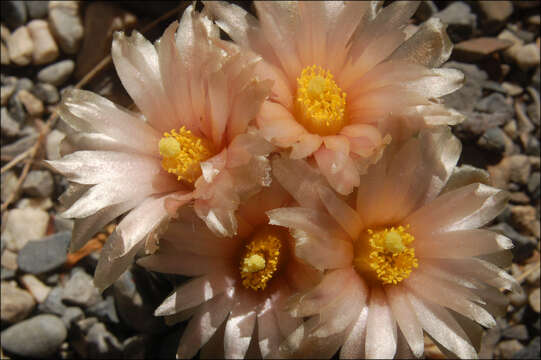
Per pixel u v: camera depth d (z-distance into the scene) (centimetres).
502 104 28
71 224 28
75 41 28
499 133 28
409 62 23
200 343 23
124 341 26
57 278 27
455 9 28
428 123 23
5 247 28
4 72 29
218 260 23
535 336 27
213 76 22
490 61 29
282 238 23
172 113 23
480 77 28
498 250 23
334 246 22
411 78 22
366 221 23
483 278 23
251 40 23
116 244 22
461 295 23
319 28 23
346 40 23
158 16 29
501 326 27
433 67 23
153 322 26
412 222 23
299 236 22
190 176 23
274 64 23
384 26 23
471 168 24
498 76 29
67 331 27
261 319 23
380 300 23
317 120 23
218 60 22
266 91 22
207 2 23
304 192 22
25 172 28
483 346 27
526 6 29
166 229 22
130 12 29
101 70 29
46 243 27
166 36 23
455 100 28
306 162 22
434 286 23
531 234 28
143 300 25
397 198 23
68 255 27
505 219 28
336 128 23
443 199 23
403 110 22
